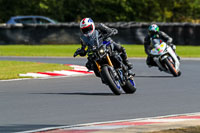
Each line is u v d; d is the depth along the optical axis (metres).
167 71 58.34
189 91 44.66
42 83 51.91
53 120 30.56
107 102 37.94
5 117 31.77
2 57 92.44
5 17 163.12
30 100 39.28
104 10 160.50
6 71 63.53
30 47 115.25
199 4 174.62
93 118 31.16
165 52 57.66
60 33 120.62
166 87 47.88
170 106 35.91
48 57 92.56
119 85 41.84
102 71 40.59
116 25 120.25
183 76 58.56
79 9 163.50
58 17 163.75
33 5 163.00
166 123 28.44
